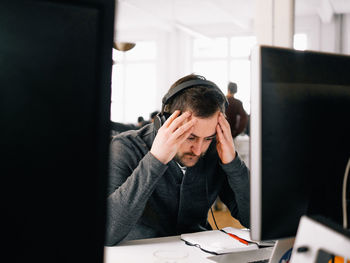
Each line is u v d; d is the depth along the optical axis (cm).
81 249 44
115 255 98
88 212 45
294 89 69
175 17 884
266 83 66
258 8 138
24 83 42
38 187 42
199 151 108
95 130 45
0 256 41
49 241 43
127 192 103
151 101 998
